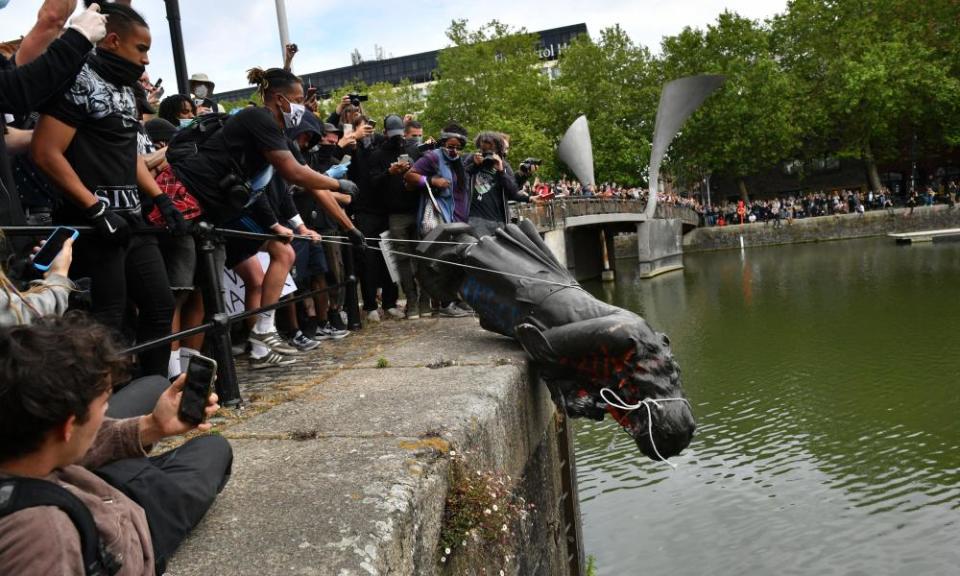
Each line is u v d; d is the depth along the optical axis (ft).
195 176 13.50
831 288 94.22
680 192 198.90
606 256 120.78
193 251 14.30
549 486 17.10
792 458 39.47
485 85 158.40
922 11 175.63
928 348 58.54
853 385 51.01
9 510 4.67
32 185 11.95
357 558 7.23
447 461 10.10
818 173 198.49
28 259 8.07
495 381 14.01
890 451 39.55
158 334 11.89
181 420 6.98
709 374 57.77
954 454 37.81
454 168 23.04
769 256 145.38
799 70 181.37
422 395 13.12
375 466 9.48
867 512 32.99
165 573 6.95
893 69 164.66
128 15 10.30
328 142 22.49
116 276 10.59
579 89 171.32
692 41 173.99
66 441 5.04
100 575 5.13
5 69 9.19
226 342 12.90
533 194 80.79
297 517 8.05
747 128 170.91
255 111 13.87
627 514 35.01
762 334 70.28
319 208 21.81
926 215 159.94
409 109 162.81
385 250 18.86
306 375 15.74
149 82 18.08
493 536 10.68
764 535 31.96
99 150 10.30
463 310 24.26
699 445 43.14
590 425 47.78
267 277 17.24
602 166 169.07
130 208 10.76
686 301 93.97
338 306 22.82
